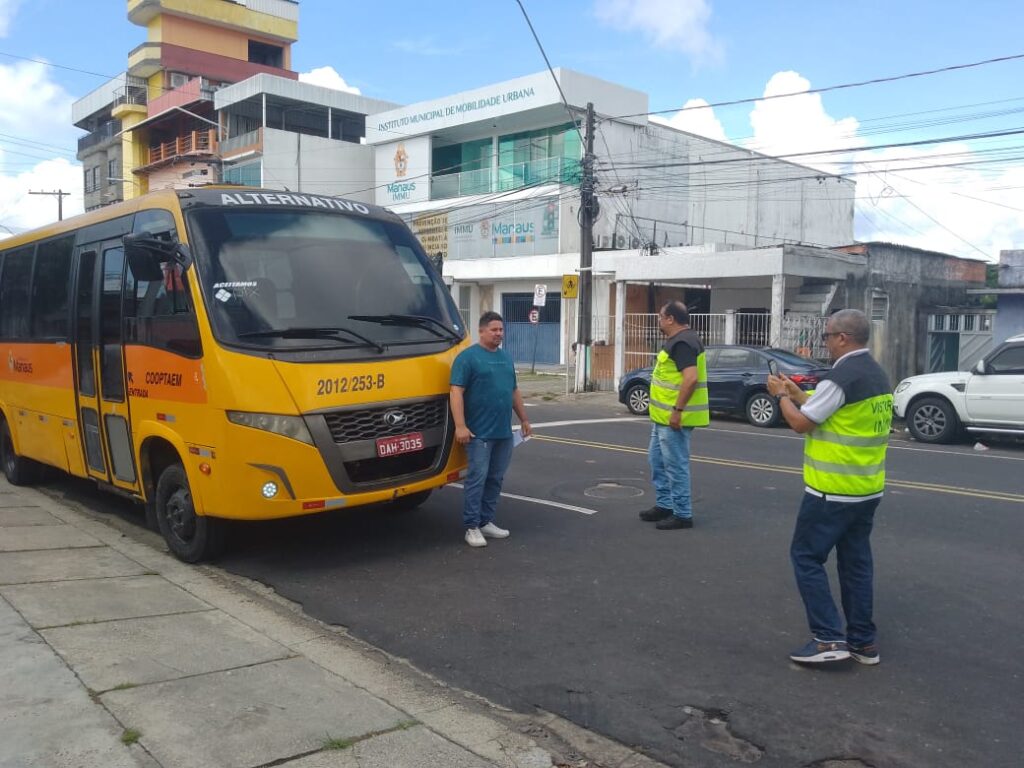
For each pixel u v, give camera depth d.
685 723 4.08
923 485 9.70
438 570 6.48
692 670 4.65
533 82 29.55
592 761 3.74
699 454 12.15
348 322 6.50
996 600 5.73
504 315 32.69
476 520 7.07
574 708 4.24
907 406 14.20
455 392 6.64
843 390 4.43
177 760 3.48
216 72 45.97
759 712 4.17
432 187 34.34
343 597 5.90
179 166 42.34
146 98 46.38
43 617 5.15
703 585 6.07
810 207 38.62
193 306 6.18
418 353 6.62
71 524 8.00
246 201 6.82
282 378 5.90
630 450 12.37
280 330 6.13
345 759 3.56
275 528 7.70
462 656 4.88
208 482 6.12
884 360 22.45
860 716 4.11
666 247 29.00
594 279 27.81
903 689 4.40
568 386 23.55
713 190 34.16
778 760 3.74
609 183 29.98
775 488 9.50
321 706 4.07
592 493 9.21
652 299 26.52
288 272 6.54
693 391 7.35
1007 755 3.74
